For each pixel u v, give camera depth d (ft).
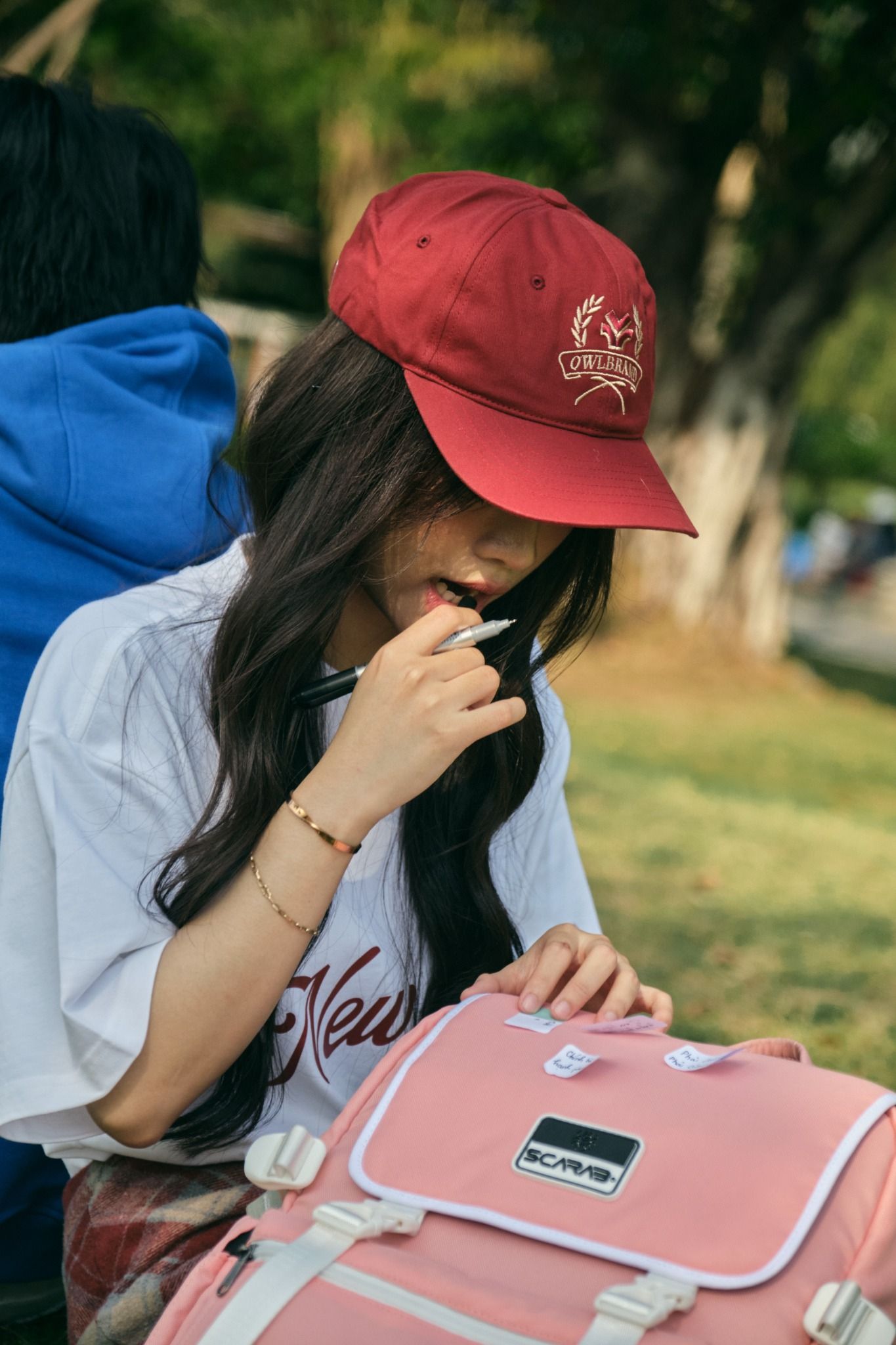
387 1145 4.11
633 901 15.37
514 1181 3.89
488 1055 4.36
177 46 35.60
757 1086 4.08
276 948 4.46
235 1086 4.90
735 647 41.65
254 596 4.60
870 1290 3.55
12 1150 5.75
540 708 6.03
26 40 25.94
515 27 35.29
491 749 5.34
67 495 6.00
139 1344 4.78
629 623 41.09
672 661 39.86
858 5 30.12
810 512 117.70
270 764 4.65
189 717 4.86
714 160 36.83
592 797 21.61
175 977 4.44
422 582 4.73
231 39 35.96
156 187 6.90
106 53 33.47
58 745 4.65
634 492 4.54
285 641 4.57
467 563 4.66
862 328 85.15
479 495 4.35
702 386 40.73
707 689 38.24
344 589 4.65
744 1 31.68
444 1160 4.01
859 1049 10.89
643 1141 3.88
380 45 36.37
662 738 30.94
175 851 4.58
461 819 5.33
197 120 37.88
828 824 21.18
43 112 6.64
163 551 6.24
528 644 5.43
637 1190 3.76
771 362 40.24
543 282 4.48
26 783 4.70
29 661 5.99
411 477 4.54
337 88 36.68
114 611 4.98
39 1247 6.17
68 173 6.59
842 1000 12.17
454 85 36.70
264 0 36.24
